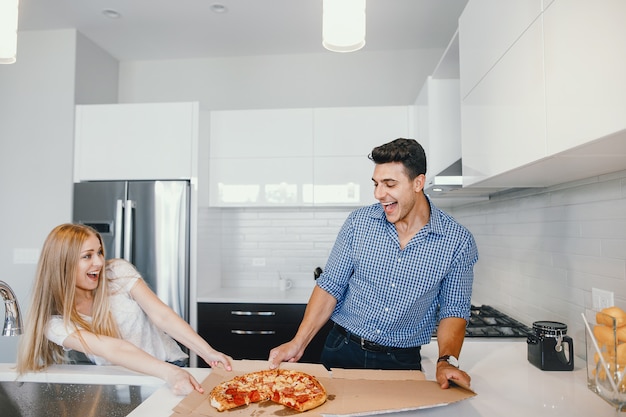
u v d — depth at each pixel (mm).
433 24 3031
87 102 3248
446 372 1148
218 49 3451
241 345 2863
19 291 3092
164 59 3625
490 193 2480
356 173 3076
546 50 1087
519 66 1258
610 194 1397
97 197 2938
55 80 3123
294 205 3107
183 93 3613
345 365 1516
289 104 3537
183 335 1530
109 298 1565
